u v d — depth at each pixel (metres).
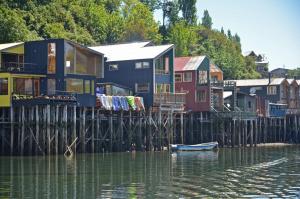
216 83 88.50
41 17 108.38
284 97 116.44
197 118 86.88
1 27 89.81
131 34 127.44
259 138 99.62
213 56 148.12
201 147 76.12
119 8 149.00
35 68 66.44
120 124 70.75
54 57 66.31
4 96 61.88
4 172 47.19
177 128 82.00
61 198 35.22
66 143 62.12
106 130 70.62
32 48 67.31
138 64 79.31
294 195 36.38
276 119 105.88
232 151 77.50
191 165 54.94
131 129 72.69
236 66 150.12
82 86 67.50
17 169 49.19
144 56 79.44
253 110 99.50
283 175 46.59
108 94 76.19
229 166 54.16
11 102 61.34
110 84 76.44
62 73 65.81
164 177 44.97
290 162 59.16
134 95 78.94
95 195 36.25
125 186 39.97
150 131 74.88
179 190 38.19
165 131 77.69
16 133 62.03
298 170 50.62
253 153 73.62
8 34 89.69
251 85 116.75
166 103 77.31
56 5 117.50
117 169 50.38
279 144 100.56
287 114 107.69
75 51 67.31
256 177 45.09
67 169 49.62
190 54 143.88
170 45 82.38
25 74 64.06
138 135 73.56
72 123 63.09
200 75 88.50
